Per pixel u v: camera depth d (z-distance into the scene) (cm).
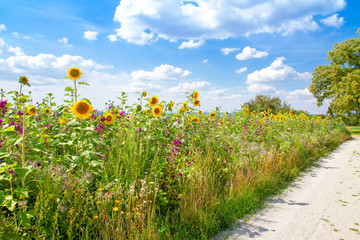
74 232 266
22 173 249
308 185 604
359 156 1012
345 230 376
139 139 494
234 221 391
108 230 277
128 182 370
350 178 668
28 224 237
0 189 281
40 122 506
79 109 367
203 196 383
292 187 586
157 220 330
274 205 471
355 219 414
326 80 3434
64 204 280
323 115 2441
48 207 267
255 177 528
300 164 772
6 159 310
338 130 1844
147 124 558
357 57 3164
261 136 848
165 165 437
